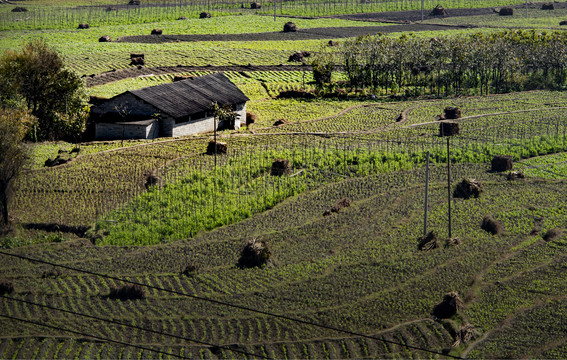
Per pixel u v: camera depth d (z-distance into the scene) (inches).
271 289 2084.2
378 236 2413.9
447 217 2556.6
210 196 2748.5
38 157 3304.6
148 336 1852.9
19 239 2415.1
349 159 3139.8
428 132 3720.5
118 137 3695.9
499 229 2444.6
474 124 3863.2
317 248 2340.1
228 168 3041.3
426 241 2342.5
